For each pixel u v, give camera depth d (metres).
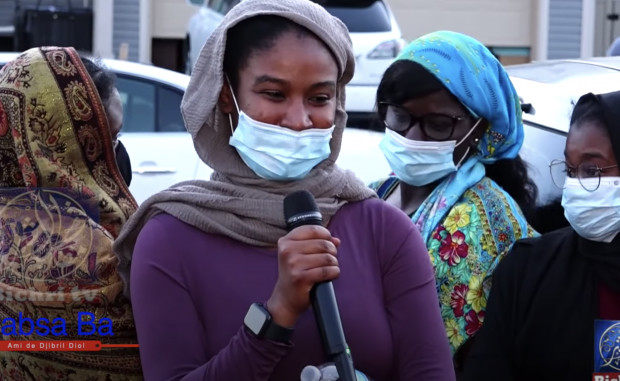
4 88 2.54
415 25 14.87
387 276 2.26
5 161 2.60
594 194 2.71
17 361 2.56
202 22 11.51
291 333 2.02
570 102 4.02
